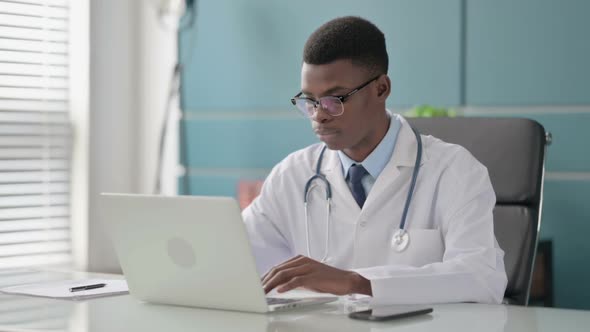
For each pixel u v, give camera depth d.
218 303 1.58
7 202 4.01
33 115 4.09
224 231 1.49
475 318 1.51
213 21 4.08
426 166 2.07
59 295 1.75
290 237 2.26
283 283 1.60
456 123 2.29
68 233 4.23
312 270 1.62
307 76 1.95
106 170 4.27
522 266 2.08
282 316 1.52
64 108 4.20
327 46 1.93
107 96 4.25
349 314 1.50
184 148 4.20
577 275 3.32
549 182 3.38
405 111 3.67
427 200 2.04
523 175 2.17
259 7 3.97
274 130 3.95
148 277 1.64
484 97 3.49
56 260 4.18
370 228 2.06
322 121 1.95
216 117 4.12
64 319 1.50
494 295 1.76
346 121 1.95
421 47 3.61
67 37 4.19
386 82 2.04
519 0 3.40
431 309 1.56
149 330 1.39
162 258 1.60
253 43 3.99
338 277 1.62
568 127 3.34
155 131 4.30
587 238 3.30
